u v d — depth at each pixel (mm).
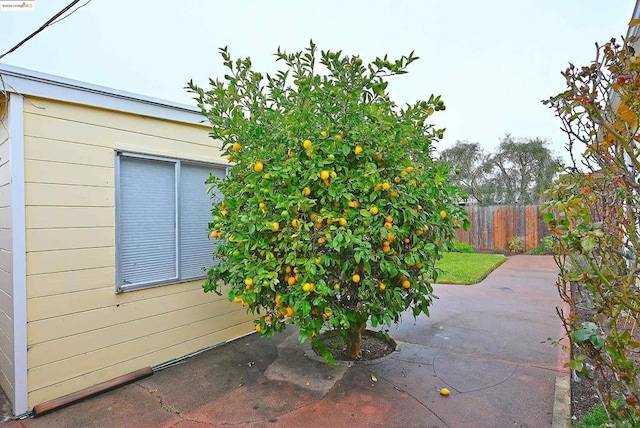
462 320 4676
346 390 2898
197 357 3697
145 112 3428
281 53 3188
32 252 2742
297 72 3182
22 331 2680
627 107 1856
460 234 13227
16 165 2666
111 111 3213
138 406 2762
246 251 2828
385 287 2908
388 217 2697
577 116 2047
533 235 12102
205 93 3256
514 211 12406
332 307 2805
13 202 2654
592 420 2346
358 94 2891
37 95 2752
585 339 1939
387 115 2984
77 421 2572
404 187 2795
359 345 3572
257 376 3209
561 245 2045
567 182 2277
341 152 2758
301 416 2553
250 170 2982
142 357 3389
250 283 2730
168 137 3650
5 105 2779
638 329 3111
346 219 2680
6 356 2904
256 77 3287
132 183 3383
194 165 3924
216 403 2770
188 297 3799
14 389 2643
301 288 2627
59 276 2881
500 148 18016
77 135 2998
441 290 6410
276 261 2768
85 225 3037
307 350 3770
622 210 1969
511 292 6238
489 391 2828
